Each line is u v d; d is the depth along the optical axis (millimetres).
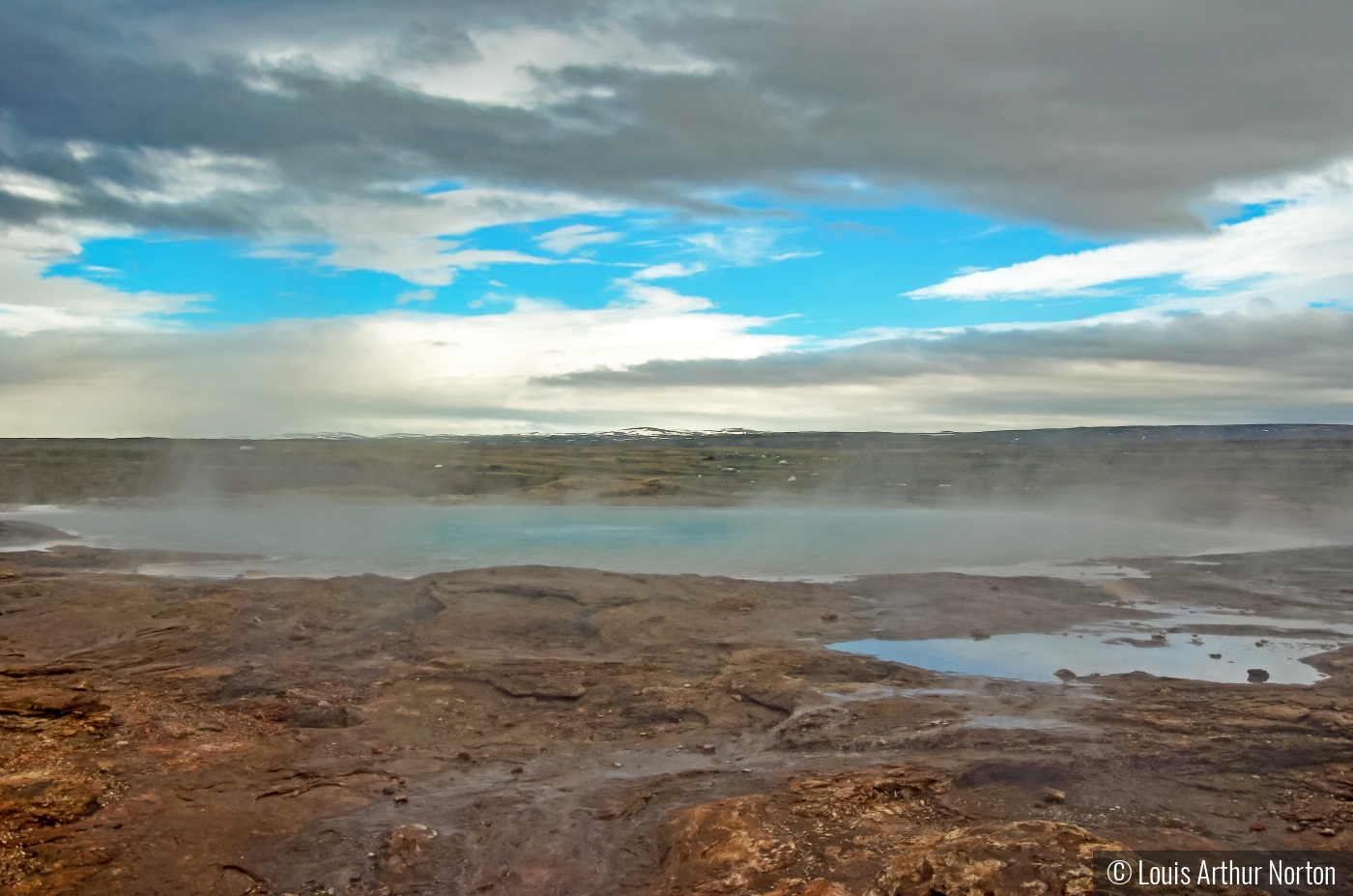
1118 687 13211
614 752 11289
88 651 15555
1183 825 8445
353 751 10969
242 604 18234
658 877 7855
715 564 25859
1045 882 6438
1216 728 10797
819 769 10070
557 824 8914
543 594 19562
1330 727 10672
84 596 18906
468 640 16500
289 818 8938
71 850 7902
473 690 13547
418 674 14062
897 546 29781
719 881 7555
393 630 17531
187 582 21094
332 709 12234
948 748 10539
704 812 8695
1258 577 23328
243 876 7820
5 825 8164
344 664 14852
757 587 21078
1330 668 14641
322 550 28297
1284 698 11953
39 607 18422
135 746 10359
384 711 12477
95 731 10797
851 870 7641
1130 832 8219
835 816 8719
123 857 7875
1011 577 22766
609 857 8312
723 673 14242
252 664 14641
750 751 11211
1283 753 9914
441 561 26266
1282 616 19016
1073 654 15938
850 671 14297
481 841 8625
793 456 88688
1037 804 9000
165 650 15461
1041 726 11188
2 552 25891
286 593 19484
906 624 18031
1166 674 14648
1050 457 80688
